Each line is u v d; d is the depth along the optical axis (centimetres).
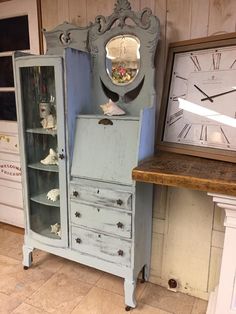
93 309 169
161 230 187
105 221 166
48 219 201
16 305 171
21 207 255
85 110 181
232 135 145
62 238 185
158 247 190
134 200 155
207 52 152
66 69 160
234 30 150
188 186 119
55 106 174
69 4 194
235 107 145
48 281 193
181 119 162
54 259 219
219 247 170
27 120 188
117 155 159
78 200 172
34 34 212
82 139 170
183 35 163
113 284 191
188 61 158
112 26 172
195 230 176
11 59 229
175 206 179
